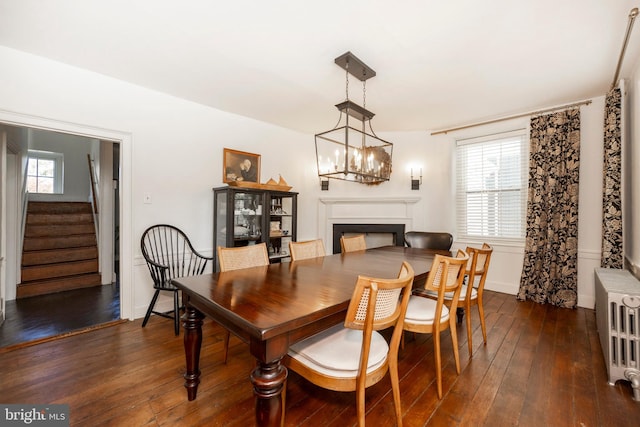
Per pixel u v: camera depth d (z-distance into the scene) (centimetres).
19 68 235
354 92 311
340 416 157
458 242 439
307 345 145
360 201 469
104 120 277
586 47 226
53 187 595
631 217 273
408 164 457
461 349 236
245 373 199
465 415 158
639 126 240
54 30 207
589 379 191
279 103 344
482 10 183
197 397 173
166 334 260
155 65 257
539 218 349
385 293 127
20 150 366
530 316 306
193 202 341
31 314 306
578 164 328
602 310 217
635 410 162
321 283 175
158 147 313
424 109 361
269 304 136
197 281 178
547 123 345
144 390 179
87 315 304
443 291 177
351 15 189
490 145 416
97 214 457
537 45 223
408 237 395
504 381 190
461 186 441
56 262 408
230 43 223
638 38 211
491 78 278
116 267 482
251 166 394
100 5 181
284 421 153
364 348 122
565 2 177
